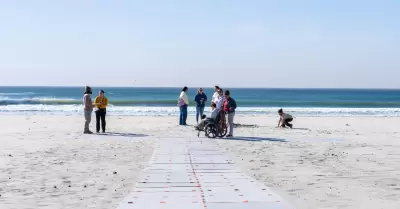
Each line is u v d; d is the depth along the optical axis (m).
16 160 11.89
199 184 8.55
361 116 34.78
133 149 14.16
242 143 15.90
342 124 26.33
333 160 12.32
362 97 118.50
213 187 8.26
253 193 7.71
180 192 7.80
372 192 8.31
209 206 6.73
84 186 8.66
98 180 9.28
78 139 16.92
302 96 123.56
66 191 8.23
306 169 10.82
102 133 19.31
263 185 8.48
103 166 11.02
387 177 9.88
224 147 14.73
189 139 17.00
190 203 6.93
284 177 9.76
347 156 13.10
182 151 13.55
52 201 7.46
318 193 8.18
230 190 7.98
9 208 6.99
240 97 109.69
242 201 7.08
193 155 12.71
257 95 134.00
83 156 12.65
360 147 15.30
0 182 9.05
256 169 10.74
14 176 9.70
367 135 19.69
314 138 18.02
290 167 11.08
